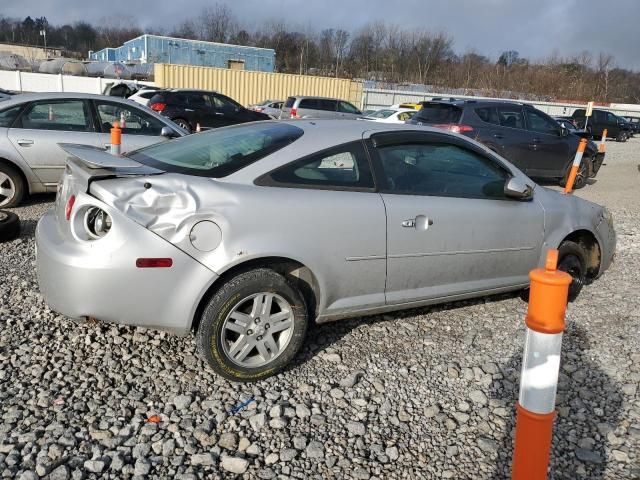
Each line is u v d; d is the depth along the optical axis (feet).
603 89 189.47
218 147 11.85
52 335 12.24
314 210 10.96
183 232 9.89
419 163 12.92
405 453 9.34
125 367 11.23
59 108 23.30
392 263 12.09
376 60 191.31
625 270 19.62
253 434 9.54
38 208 22.90
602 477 9.04
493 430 10.07
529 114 37.65
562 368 12.32
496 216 13.60
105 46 249.34
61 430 9.24
